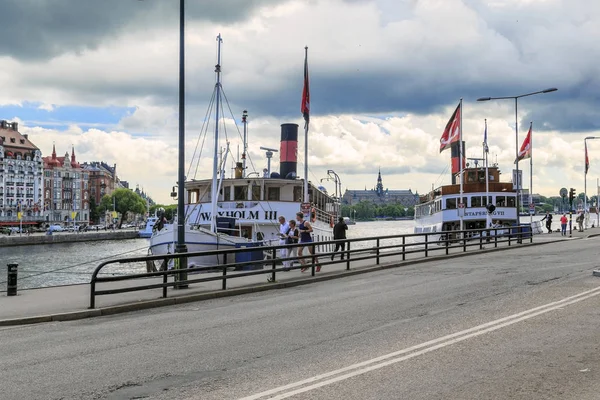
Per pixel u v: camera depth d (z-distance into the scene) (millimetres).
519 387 7590
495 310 13414
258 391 7586
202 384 8031
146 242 118062
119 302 16281
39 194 188500
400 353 9492
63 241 114000
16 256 79375
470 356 9219
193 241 29500
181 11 20109
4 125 181250
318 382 7926
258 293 18953
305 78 35344
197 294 17734
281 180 36500
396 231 167875
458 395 7289
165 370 8875
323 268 25219
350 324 12312
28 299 17141
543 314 12695
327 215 47250
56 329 13086
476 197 51375
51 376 8664
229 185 37438
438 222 54906
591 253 29703
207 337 11422
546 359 8984
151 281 23250
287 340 10875
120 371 8883
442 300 15289
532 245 39000
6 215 175750
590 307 13484
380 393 7391
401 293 17062
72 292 18875
